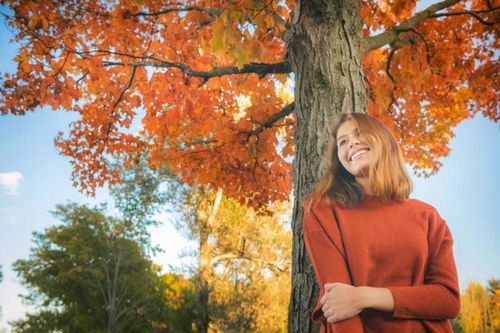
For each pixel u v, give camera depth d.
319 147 3.14
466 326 13.95
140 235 20.20
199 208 16.16
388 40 4.25
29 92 5.78
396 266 1.35
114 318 18.38
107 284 19.12
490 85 5.97
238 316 14.29
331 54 3.46
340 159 1.64
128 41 5.66
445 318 1.25
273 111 6.35
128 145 7.13
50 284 20.45
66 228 21.52
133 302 19.33
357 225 1.44
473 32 5.58
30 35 5.37
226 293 15.30
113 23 5.23
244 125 6.22
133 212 19.42
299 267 2.78
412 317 1.22
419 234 1.40
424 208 1.51
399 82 5.70
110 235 20.22
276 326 15.43
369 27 5.45
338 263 1.37
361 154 1.56
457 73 5.84
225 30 3.04
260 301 15.15
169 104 5.95
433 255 1.41
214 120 6.71
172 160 7.14
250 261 16.42
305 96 3.40
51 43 5.44
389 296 1.23
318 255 1.42
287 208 17.09
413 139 7.40
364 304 1.21
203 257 15.66
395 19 5.97
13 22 5.27
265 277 16.25
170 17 5.59
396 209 1.48
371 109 6.04
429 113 7.16
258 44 3.51
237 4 3.06
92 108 6.77
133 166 17.66
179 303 18.69
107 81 6.52
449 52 5.27
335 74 3.40
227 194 7.22
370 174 1.53
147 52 5.91
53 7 5.27
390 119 6.26
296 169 3.22
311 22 3.57
